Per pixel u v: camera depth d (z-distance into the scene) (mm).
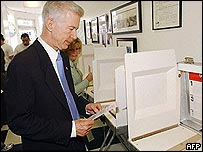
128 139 944
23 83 805
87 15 1740
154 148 900
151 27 1604
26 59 839
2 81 1378
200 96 1051
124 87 977
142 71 896
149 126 971
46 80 866
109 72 1546
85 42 1767
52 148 948
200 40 1228
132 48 1737
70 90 1100
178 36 1381
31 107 838
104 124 1094
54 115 905
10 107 811
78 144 1047
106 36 1848
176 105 1041
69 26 879
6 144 1362
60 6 863
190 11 1279
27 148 955
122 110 996
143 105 942
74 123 908
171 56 982
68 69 1120
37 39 956
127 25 1791
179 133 1010
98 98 1493
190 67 1023
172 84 1003
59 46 940
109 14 1814
